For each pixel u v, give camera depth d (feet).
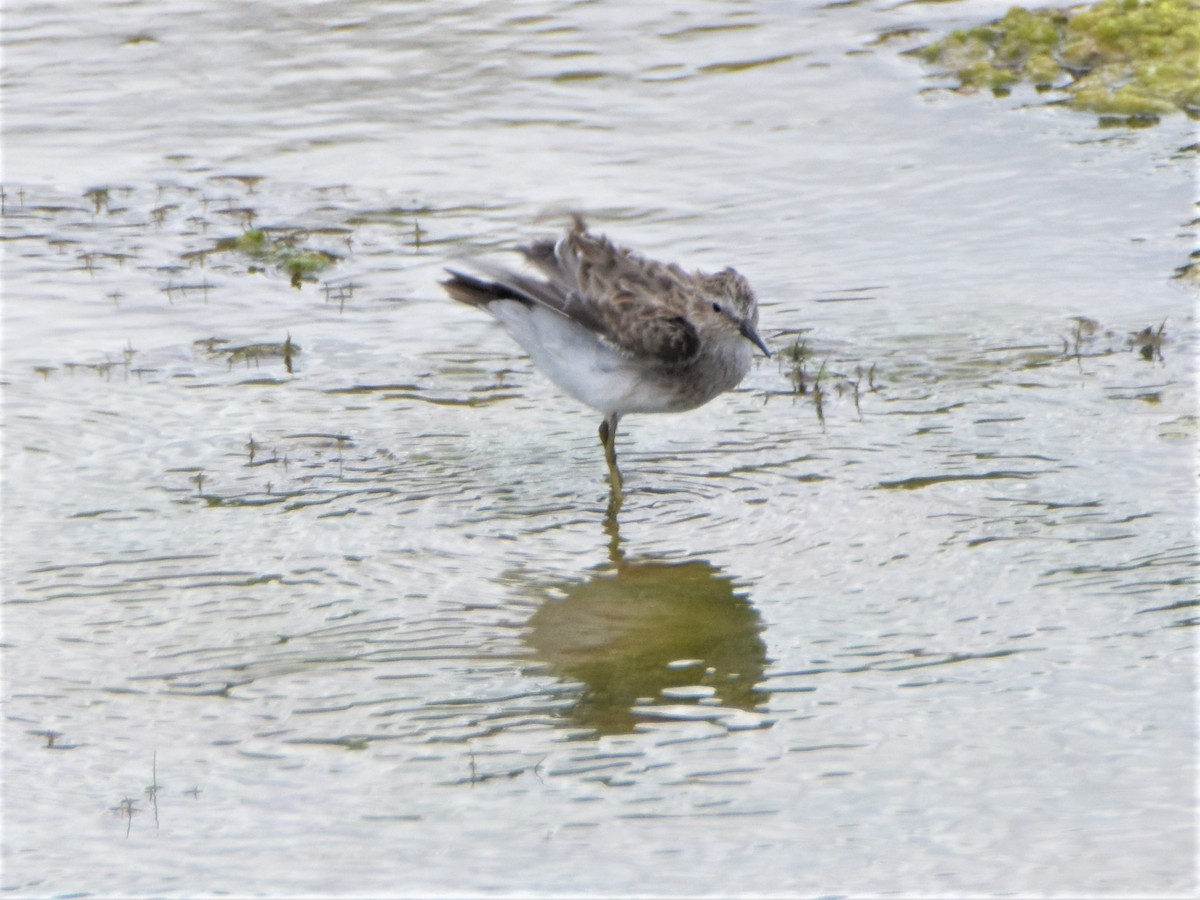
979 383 48.65
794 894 28.22
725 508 42.91
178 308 55.36
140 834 30.50
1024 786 31.19
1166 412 46.26
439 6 80.53
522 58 75.05
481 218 61.46
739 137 67.05
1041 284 54.75
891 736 32.99
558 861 29.43
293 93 72.74
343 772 32.42
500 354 52.54
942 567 39.34
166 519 42.65
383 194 63.77
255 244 59.77
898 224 59.67
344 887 28.84
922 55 73.36
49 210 62.90
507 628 37.63
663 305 43.57
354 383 50.39
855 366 50.21
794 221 60.23
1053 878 28.48
